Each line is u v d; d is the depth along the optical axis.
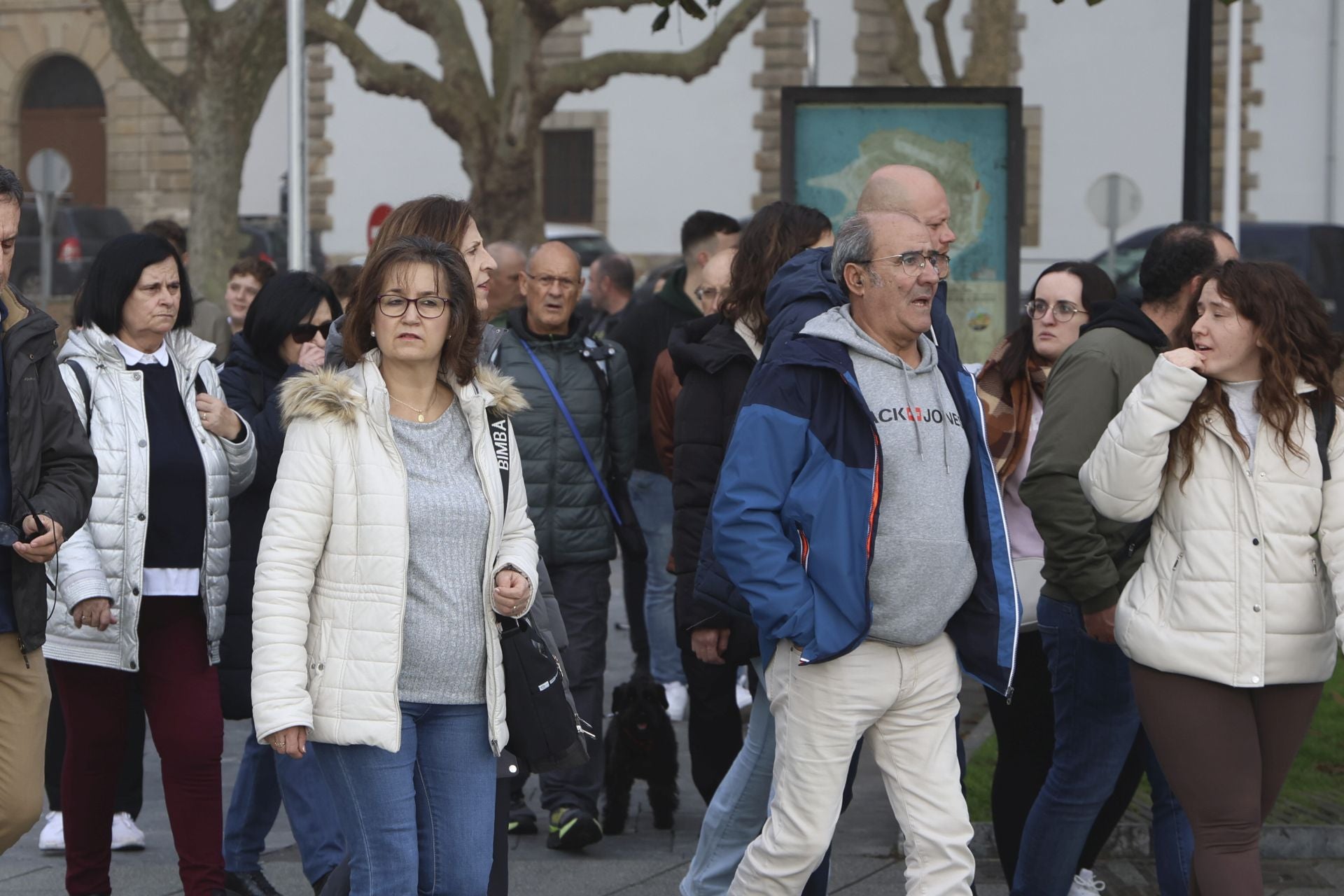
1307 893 14.31
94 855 13.29
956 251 24.17
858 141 24.09
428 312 10.15
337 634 9.99
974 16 55.03
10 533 10.82
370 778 10.00
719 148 83.88
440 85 53.91
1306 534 10.70
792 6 81.75
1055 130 80.50
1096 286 13.28
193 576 12.95
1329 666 10.89
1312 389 10.70
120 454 12.73
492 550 10.26
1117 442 10.79
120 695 13.13
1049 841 12.52
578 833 15.62
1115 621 11.34
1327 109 77.69
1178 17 78.38
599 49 85.00
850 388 10.59
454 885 10.30
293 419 10.13
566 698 10.51
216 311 23.98
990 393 13.49
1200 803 10.86
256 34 54.72
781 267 11.99
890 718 11.03
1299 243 64.38
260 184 98.25
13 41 101.81
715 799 12.38
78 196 103.00
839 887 14.70
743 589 10.68
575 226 83.38
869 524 10.58
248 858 14.23
